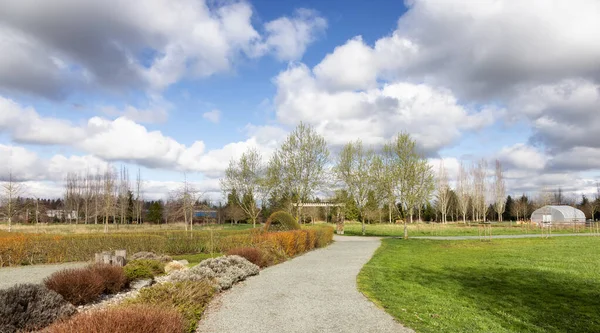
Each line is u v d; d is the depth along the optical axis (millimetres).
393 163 32844
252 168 39125
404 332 6359
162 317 5027
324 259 17312
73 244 17875
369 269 13805
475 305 8602
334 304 8391
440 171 57719
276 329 6535
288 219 25641
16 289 6461
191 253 20938
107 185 41500
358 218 52531
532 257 17531
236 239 20047
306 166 36750
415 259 17391
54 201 67750
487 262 16109
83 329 4355
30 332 5836
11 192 32062
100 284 9133
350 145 40906
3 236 17297
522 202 69562
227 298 9062
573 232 36875
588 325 7203
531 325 7141
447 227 45688
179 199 38344
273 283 11094
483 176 60875
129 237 19344
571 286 10820
